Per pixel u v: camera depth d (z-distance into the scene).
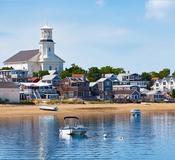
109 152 75.00
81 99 199.25
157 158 69.69
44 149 78.25
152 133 98.88
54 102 184.12
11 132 100.44
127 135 95.44
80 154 73.56
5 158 70.81
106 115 151.00
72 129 93.50
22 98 198.12
